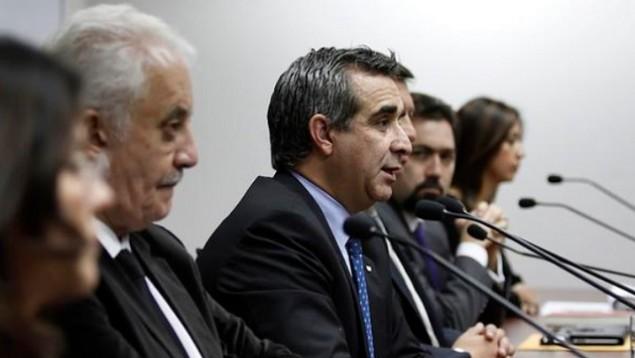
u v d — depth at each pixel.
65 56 2.44
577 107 7.72
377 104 3.48
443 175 5.11
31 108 1.21
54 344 1.30
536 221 7.74
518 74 7.74
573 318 5.20
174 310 2.62
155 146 2.47
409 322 4.08
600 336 4.39
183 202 7.62
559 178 6.41
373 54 3.57
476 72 7.77
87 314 2.22
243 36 7.73
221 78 7.71
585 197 7.72
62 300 1.31
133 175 2.46
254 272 3.25
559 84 7.73
